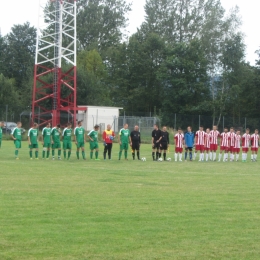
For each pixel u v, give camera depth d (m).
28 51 92.50
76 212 11.66
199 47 74.31
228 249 8.84
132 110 82.81
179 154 31.28
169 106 73.31
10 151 35.72
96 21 92.19
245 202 13.50
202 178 19.61
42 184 16.59
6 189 15.23
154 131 30.75
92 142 29.61
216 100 69.88
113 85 84.94
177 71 73.44
